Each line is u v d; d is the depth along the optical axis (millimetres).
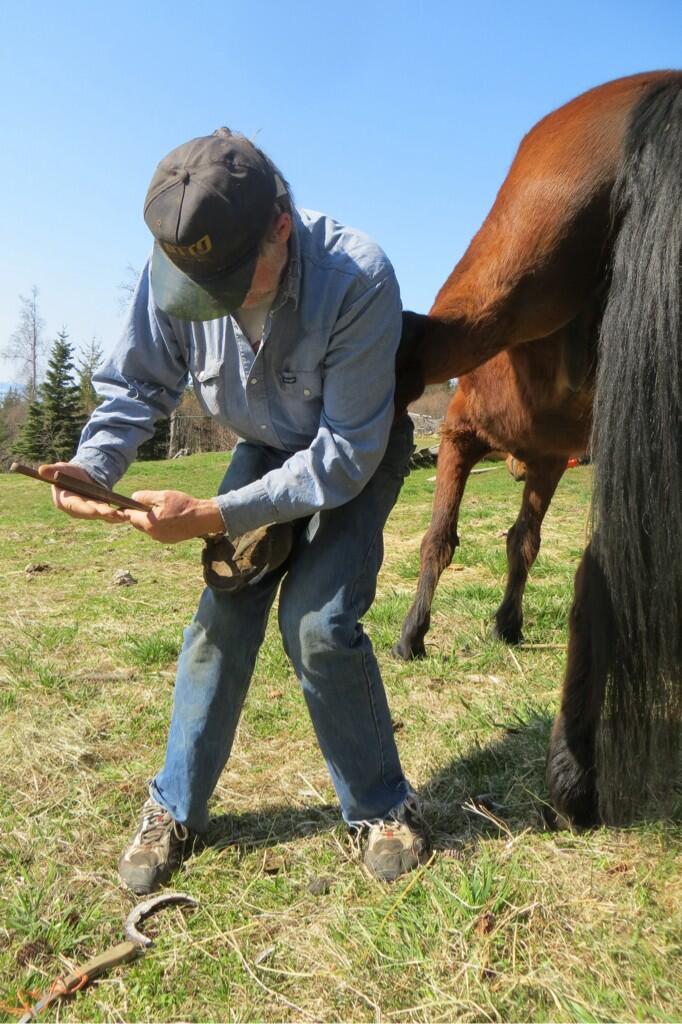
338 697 2049
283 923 1900
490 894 1937
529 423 3047
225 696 2102
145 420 2086
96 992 1713
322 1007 1659
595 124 2115
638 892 1950
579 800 2199
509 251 2172
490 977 1714
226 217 1577
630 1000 1636
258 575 1959
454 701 3188
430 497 10023
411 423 2236
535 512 3893
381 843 2086
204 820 2170
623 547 1788
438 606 4562
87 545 6824
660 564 1758
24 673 3467
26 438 32438
